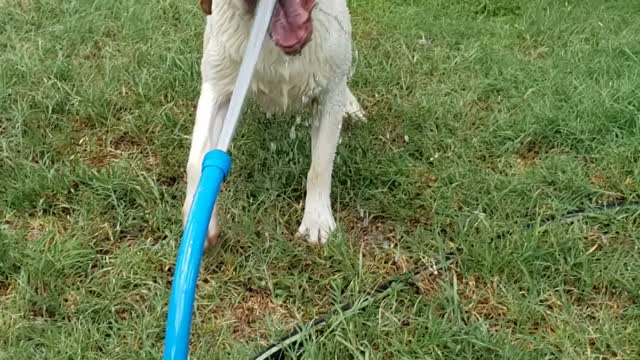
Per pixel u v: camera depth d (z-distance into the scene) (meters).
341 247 1.08
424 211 1.19
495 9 1.83
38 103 1.38
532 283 1.03
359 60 1.56
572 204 1.19
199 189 0.69
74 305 1.00
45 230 1.12
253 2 0.97
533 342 0.95
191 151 1.04
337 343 0.92
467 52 1.61
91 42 1.59
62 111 1.39
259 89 1.07
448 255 1.09
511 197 1.19
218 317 1.00
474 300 1.02
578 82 1.47
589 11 1.79
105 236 1.12
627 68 1.52
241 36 1.01
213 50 1.04
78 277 1.04
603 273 1.05
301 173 1.24
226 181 1.22
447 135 1.35
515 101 1.44
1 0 1.72
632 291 1.03
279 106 1.11
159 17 1.69
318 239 1.12
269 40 1.00
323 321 0.98
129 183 1.18
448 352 0.93
